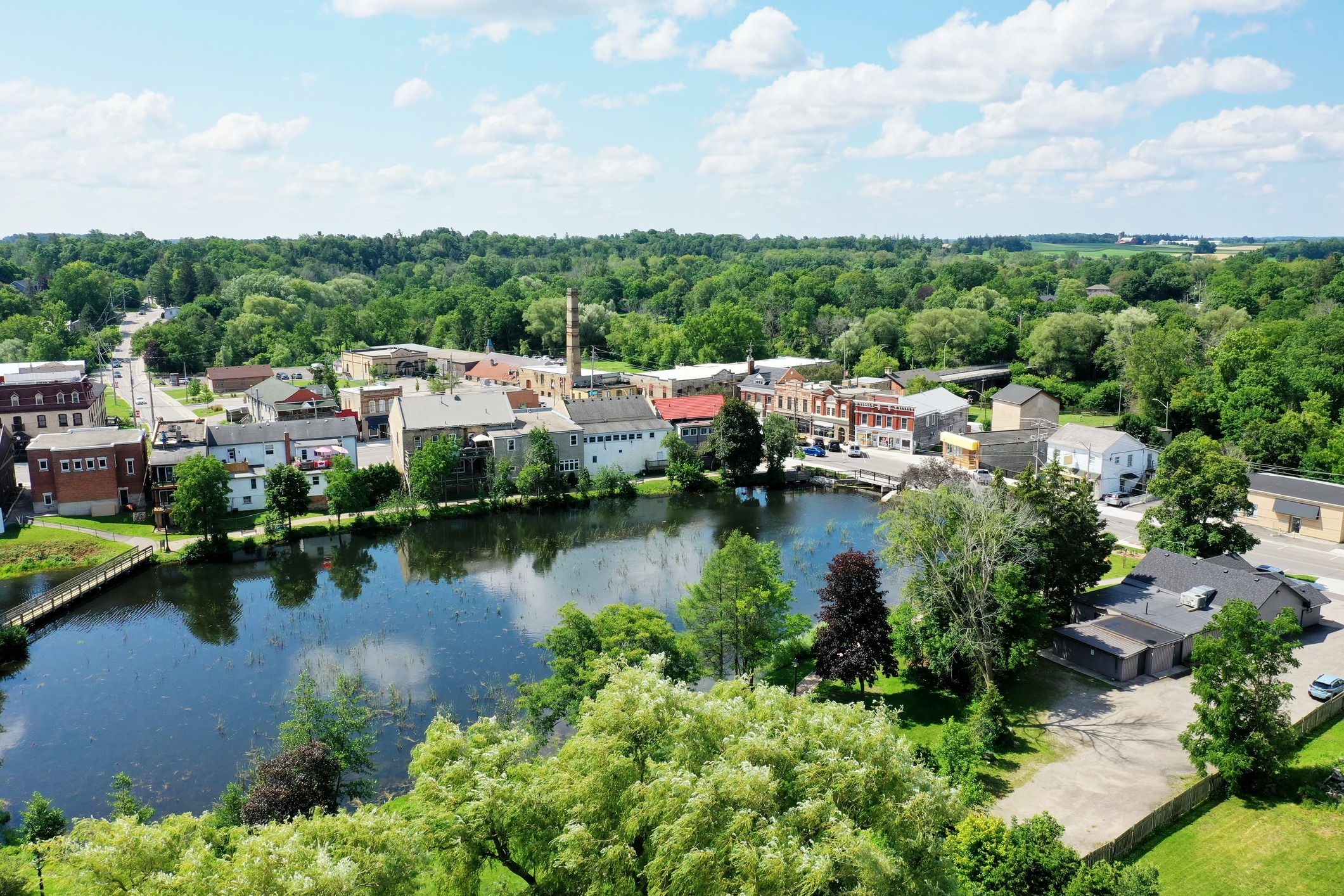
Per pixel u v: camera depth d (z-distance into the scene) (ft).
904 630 220.64
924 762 170.09
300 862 97.25
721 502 407.64
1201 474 267.80
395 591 296.92
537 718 181.06
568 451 429.38
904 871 104.27
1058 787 174.81
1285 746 168.45
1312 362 488.02
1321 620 250.78
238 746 201.67
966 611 207.72
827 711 123.54
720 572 204.23
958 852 133.59
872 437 497.87
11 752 200.34
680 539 351.87
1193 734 178.50
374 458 433.07
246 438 400.67
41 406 462.60
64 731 209.46
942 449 485.97
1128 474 394.93
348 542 351.46
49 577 310.24
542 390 624.18
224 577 313.32
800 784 110.63
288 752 151.53
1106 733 195.11
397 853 106.63
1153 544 279.08
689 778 103.86
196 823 114.21
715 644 204.13
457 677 231.71
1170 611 237.66
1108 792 172.76
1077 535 236.43
